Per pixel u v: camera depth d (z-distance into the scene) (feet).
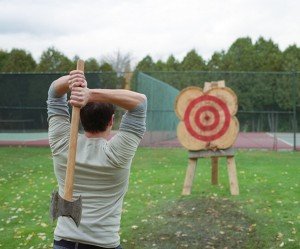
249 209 18.97
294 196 21.72
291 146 48.83
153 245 14.76
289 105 51.78
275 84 52.13
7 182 25.79
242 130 53.72
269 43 100.32
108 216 6.41
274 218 17.70
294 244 14.75
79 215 5.98
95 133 6.52
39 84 48.24
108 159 6.28
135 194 22.08
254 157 37.93
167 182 25.27
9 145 47.44
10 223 17.51
